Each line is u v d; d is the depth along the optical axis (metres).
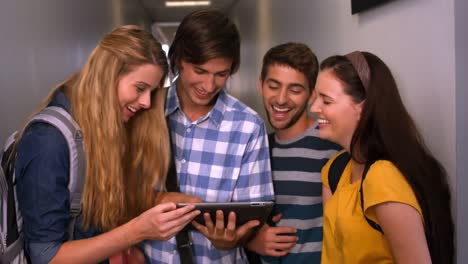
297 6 3.26
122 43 1.18
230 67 1.45
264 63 1.71
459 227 1.24
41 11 2.56
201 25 1.37
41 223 1.11
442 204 1.15
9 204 1.15
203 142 1.54
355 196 1.17
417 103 1.44
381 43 1.71
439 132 1.32
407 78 1.51
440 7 1.30
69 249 1.13
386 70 1.17
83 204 1.21
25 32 2.26
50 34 2.74
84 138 1.17
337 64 1.22
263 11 5.19
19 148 1.13
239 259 1.61
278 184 1.65
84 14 3.78
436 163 1.19
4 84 1.93
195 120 1.56
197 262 1.56
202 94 1.46
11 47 2.05
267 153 1.57
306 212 1.59
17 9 2.15
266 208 1.35
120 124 1.23
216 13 1.41
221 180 1.53
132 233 1.20
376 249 1.12
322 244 1.46
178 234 1.49
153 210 1.21
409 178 1.10
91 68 1.20
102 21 4.68
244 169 1.54
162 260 1.52
